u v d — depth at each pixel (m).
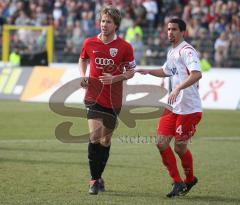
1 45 89.81
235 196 26.50
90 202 24.66
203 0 86.00
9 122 52.75
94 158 26.44
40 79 72.50
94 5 89.75
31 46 86.31
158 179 30.02
